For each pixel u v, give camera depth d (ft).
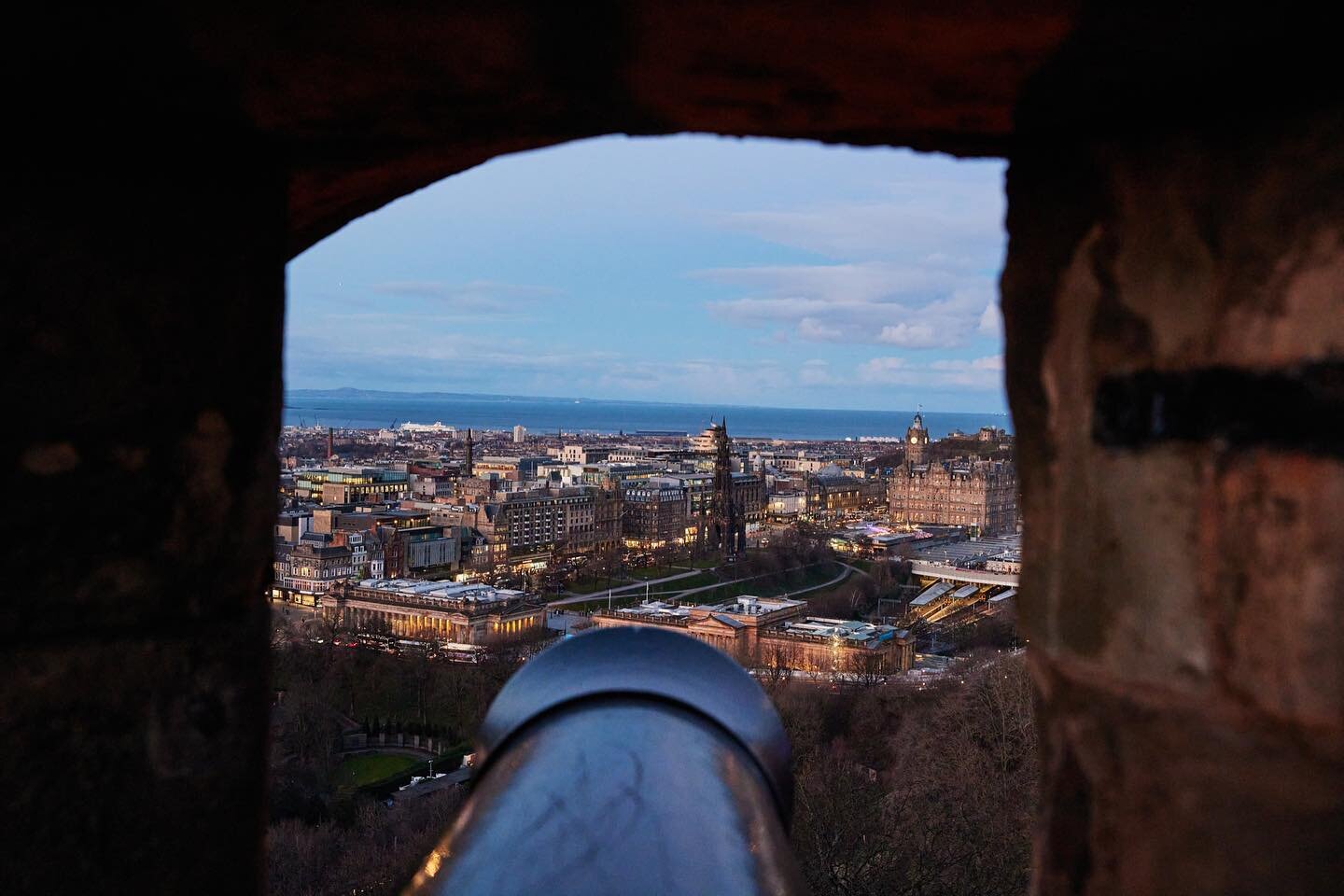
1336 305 4.61
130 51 5.72
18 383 5.91
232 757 6.79
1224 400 5.06
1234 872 4.91
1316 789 4.67
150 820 6.41
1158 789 5.28
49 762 6.09
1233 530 4.96
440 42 5.73
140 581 6.35
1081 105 5.91
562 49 5.75
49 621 6.06
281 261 7.29
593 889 5.70
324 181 7.74
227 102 6.32
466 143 7.26
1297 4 4.66
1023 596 6.50
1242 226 5.08
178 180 6.55
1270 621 4.79
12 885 5.98
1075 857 5.84
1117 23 5.05
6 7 5.34
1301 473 4.69
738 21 5.39
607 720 7.87
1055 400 6.20
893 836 82.43
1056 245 6.32
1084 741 5.77
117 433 6.24
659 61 5.93
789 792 8.58
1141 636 5.39
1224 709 4.99
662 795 6.73
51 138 6.09
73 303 6.09
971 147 6.91
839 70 5.93
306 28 5.56
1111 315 5.76
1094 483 5.76
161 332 6.43
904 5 5.13
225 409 6.76
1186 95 5.46
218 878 6.72
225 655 6.77
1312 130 4.80
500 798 6.95
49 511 6.02
